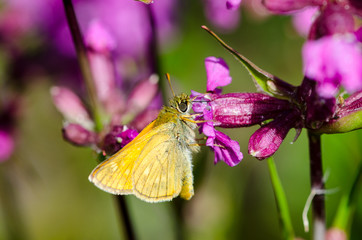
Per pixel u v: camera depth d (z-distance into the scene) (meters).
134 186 0.17
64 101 0.18
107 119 0.18
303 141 0.21
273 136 0.16
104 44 0.18
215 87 0.17
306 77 0.16
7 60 0.21
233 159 0.16
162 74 0.19
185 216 0.20
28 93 0.21
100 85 0.18
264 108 0.16
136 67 0.21
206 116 0.16
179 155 0.18
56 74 0.21
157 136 0.17
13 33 0.21
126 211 0.18
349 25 0.15
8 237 0.21
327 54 0.15
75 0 0.21
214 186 0.21
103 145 0.18
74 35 0.18
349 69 0.15
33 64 0.21
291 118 0.16
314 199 0.17
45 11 0.21
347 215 0.17
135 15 0.21
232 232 0.21
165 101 0.19
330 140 0.20
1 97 0.20
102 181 0.17
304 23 0.21
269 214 0.21
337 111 0.16
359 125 0.16
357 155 0.20
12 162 0.21
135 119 0.18
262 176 0.21
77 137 0.17
